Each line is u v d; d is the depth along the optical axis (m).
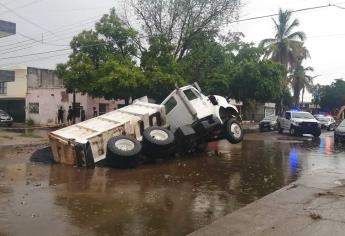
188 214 8.05
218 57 33.59
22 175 12.66
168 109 17.27
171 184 11.13
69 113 37.28
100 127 15.42
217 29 32.47
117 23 29.89
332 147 21.69
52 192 10.02
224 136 18.22
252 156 17.41
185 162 15.57
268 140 26.25
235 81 35.75
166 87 28.02
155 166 14.60
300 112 32.47
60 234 6.79
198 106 17.03
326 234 6.65
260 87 35.34
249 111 55.50
